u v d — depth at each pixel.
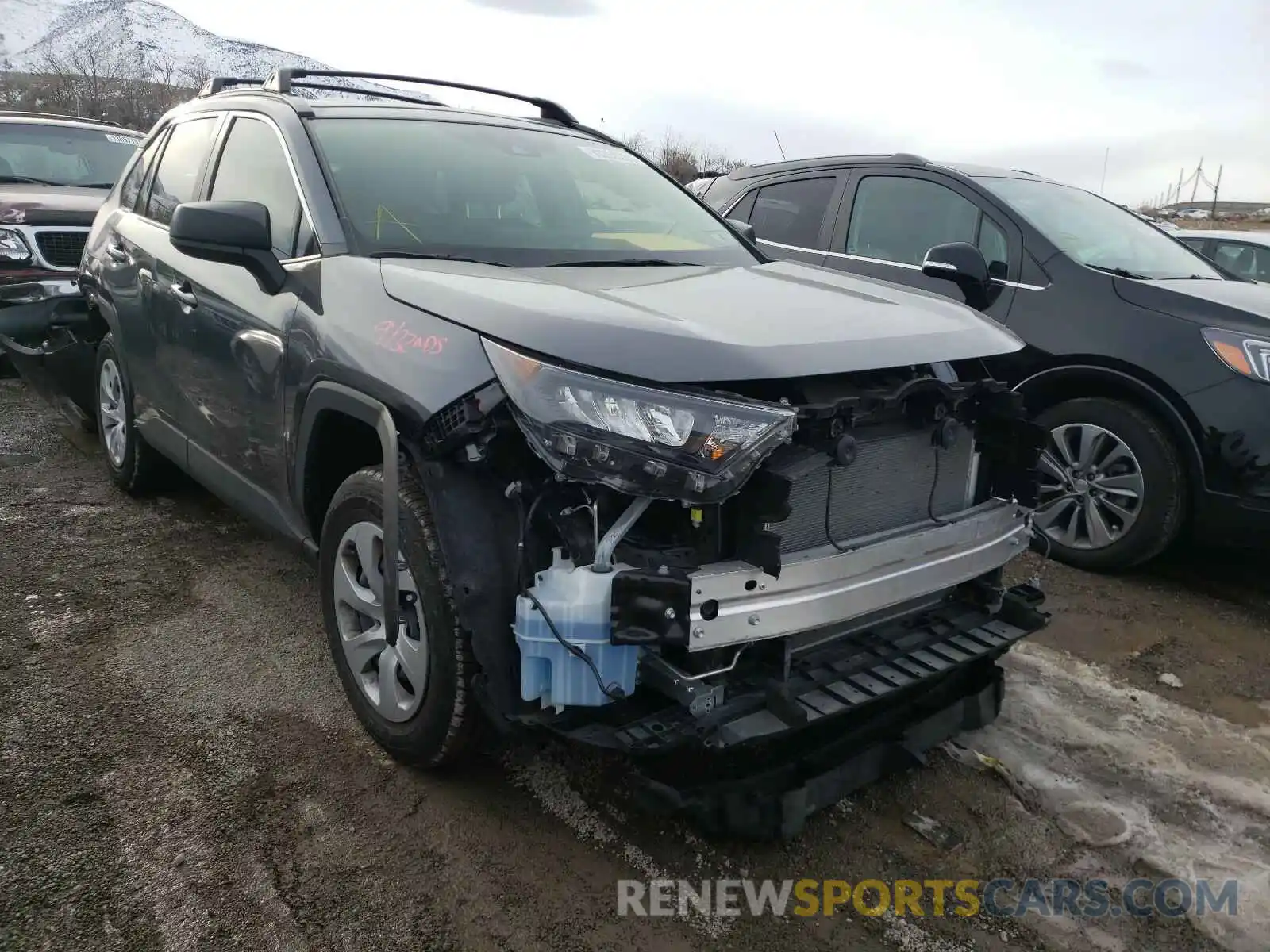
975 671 2.86
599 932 2.12
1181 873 2.42
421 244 2.84
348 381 2.45
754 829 2.26
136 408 4.29
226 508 4.65
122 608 3.52
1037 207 4.95
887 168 5.49
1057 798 2.71
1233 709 3.25
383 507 2.21
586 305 2.25
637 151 4.14
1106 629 3.85
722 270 3.07
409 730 2.49
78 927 2.03
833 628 2.36
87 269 4.81
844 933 2.17
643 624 1.96
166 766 2.60
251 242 2.77
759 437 1.99
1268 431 3.80
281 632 3.40
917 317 2.56
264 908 2.12
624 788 2.35
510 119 3.82
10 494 4.71
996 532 2.65
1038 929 2.21
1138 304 4.23
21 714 2.80
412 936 2.07
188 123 4.23
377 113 3.41
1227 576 4.45
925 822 2.57
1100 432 4.29
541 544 2.11
